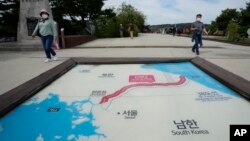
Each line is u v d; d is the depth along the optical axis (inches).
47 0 465.4
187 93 144.3
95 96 141.5
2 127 103.7
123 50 391.2
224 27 1550.2
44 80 165.9
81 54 341.4
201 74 192.5
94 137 94.5
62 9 987.3
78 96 142.0
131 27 808.9
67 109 122.6
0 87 161.2
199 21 319.0
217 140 91.4
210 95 139.8
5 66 245.6
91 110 120.8
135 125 104.0
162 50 382.6
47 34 263.9
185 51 365.1
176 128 100.7
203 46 461.7
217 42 628.7
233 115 112.2
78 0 1014.4
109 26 1040.8
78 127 103.0
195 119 108.7
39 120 110.0
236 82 154.1
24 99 132.9
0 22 815.1
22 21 471.2
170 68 217.9
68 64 224.8
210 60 265.1
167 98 136.0
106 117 112.4
